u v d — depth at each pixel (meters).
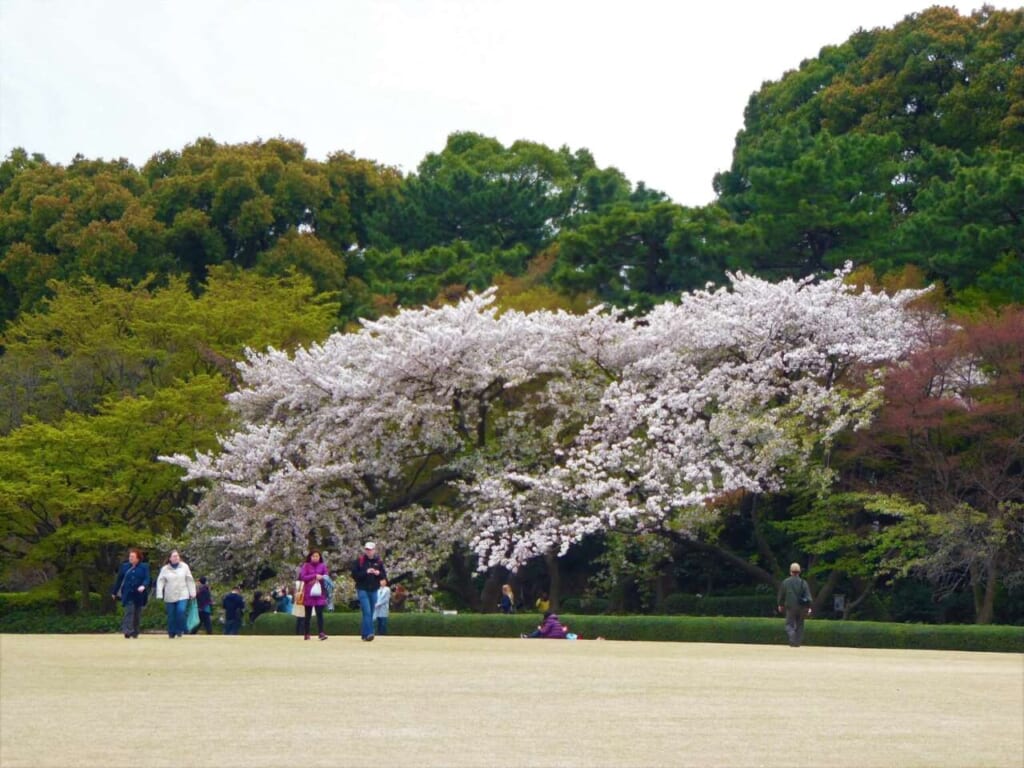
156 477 42.44
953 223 44.69
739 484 36.00
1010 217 44.12
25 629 41.34
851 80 64.88
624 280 54.62
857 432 35.97
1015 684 17.33
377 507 40.03
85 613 44.91
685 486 37.84
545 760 10.22
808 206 48.84
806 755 10.61
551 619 30.69
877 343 36.97
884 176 54.41
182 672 17.86
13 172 74.75
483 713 13.19
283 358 41.06
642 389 39.59
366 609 25.95
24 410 47.06
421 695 14.89
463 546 40.47
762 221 50.06
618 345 40.16
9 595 47.06
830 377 38.38
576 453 38.69
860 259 48.97
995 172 43.78
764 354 39.00
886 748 11.04
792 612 27.92
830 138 54.25
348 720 12.56
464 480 40.75
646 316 42.16
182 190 66.88
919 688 16.56
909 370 34.75
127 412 41.59
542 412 41.81
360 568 26.12
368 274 65.00
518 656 21.86
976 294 41.69
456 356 38.94
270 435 39.28
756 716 13.18
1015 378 33.28
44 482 40.94
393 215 69.00
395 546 39.38
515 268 63.09
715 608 41.69
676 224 52.25
